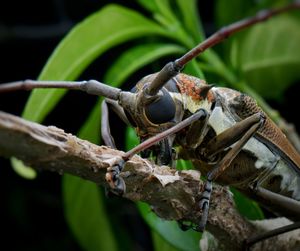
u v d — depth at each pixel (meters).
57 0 0.29
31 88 0.16
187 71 0.20
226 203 0.18
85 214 0.22
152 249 0.27
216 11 0.26
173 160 0.18
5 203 0.29
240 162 0.19
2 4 0.30
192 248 0.19
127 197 0.16
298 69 0.26
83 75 0.28
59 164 0.15
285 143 0.19
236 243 0.18
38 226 0.29
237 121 0.18
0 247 0.29
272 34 0.25
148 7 0.22
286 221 0.19
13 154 0.15
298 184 0.20
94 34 0.20
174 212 0.17
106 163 0.15
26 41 0.29
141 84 0.17
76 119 0.29
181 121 0.17
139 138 0.18
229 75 0.23
